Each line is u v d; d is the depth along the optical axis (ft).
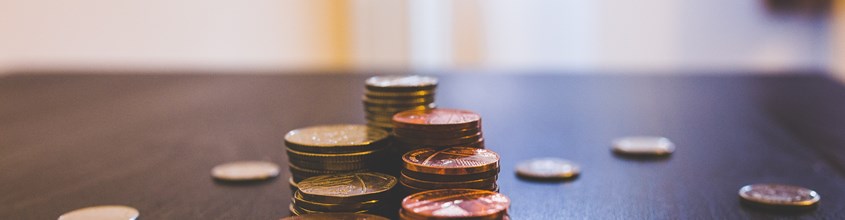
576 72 2.67
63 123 1.67
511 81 2.41
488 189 0.94
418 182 0.94
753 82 2.35
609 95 2.09
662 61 3.60
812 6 3.58
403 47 3.61
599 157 1.31
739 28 3.61
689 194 1.11
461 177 0.93
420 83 1.14
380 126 1.13
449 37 3.58
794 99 1.98
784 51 3.63
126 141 1.48
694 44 3.62
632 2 3.55
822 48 3.62
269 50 3.79
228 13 3.72
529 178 1.17
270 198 1.10
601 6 3.56
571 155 1.33
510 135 1.51
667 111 1.79
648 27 3.58
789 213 1.03
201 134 1.53
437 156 0.97
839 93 2.09
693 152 1.35
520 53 3.58
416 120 1.01
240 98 2.02
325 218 0.91
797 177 1.20
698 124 1.63
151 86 2.30
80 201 1.11
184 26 3.67
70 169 1.27
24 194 1.14
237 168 1.22
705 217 1.02
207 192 1.13
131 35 3.60
